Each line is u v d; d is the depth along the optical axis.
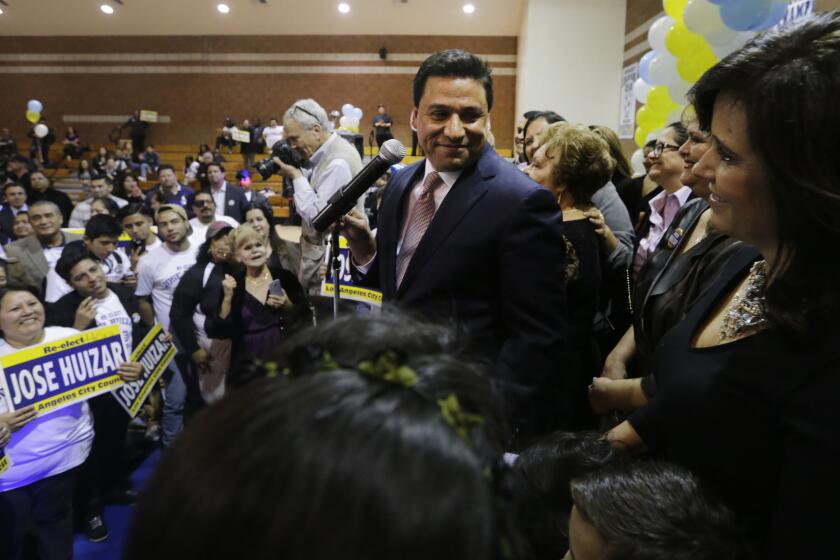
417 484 0.23
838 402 0.54
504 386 0.35
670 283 1.11
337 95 14.10
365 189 1.31
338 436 0.23
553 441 0.86
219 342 2.47
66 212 5.45
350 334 0.34
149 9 13.12
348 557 0.21
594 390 1.20
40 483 1.83
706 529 0.61
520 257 1.16
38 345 1.76
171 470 0.25
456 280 1.21
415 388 0.28
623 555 0.61
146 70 14.41
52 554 1.89
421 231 1.33
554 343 1.16
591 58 8.75
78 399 1.84
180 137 14.62
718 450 0.66
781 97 0.52
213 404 0.28
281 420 0.24
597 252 1.60
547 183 1.67
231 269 2.49
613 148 2.49
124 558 0.25
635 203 2.49
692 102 0.65
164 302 2.76
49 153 14.25
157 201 5.52
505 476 0.29
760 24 2.23
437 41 13.62
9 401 1.68
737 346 0.66
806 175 0.51
